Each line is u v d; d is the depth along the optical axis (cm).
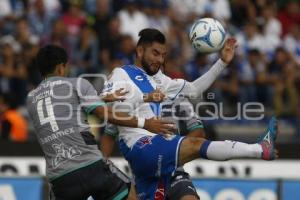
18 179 3806
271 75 4956
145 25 5081
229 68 4794
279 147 4028
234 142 2562
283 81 4875
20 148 3975
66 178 2508
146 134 2653
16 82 4625
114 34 4819
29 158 3969
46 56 2612
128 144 2662
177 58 4809
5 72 4619
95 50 4766
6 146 3975
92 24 4928
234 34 5203
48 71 2614
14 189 3797
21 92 4631
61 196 2538
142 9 5144
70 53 4762
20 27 4819
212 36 2688
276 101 4812
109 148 2809
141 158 2638
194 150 2583
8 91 4591
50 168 2531
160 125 2534
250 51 4941
